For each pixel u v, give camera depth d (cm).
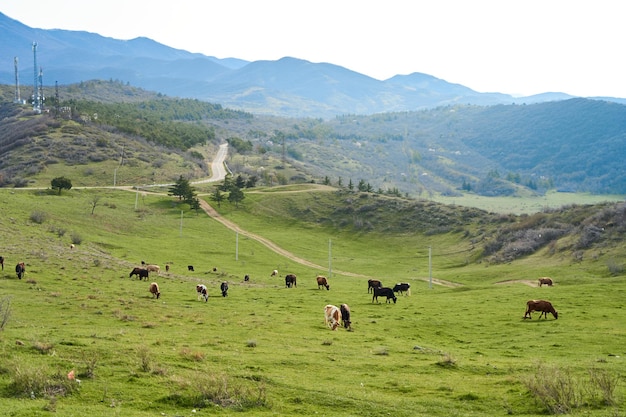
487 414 2108
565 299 5841
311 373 2600
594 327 4278
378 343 3634
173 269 8925
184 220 16100
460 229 15562
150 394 2070
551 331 4181
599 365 2878
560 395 2202
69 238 9481
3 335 2777
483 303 5859
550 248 11412
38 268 6156
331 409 2077
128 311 4347
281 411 2025
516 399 2269
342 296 6512
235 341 3366
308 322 4450
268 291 6838
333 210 18450
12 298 4425
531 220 13625
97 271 6856
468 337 4131
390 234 16162
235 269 10050
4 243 7450
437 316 5034
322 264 12219
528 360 3134
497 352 3506
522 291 6675
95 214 13325
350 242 15688
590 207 13125
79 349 2608
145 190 19450
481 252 12988
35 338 2764
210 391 2097
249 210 18450
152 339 3173
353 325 4462
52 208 12519
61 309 4156
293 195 19900
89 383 2123
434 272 11381
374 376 2628
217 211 17962
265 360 2781
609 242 10412
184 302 5334
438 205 17800
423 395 2328
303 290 7169
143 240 11944
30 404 1841
